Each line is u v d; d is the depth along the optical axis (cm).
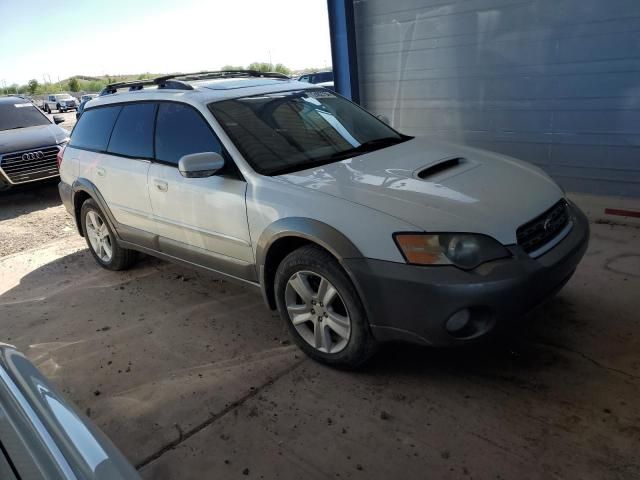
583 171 548
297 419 280
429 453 248
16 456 133
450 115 637
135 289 467
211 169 335
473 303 259
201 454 264
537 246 287
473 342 271
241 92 398
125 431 286
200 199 365
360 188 304
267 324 381
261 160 346
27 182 880
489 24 569
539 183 326
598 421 257
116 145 455
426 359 319
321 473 244
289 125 378
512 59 564
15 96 1049
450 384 295
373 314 281
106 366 350
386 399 288
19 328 419
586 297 368
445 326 264
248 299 423
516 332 334
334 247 284
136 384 327
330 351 313
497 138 604
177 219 393
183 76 459
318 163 350
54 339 394
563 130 550
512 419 264
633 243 453
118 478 136
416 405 281
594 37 504
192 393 311
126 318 414
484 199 293
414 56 644
